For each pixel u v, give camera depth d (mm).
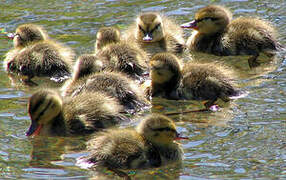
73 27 19781
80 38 18875
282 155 10977
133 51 16281
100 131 12688
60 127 12633
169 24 19328
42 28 18812
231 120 12742
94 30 19484
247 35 17359
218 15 18031
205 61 17172
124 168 10875
